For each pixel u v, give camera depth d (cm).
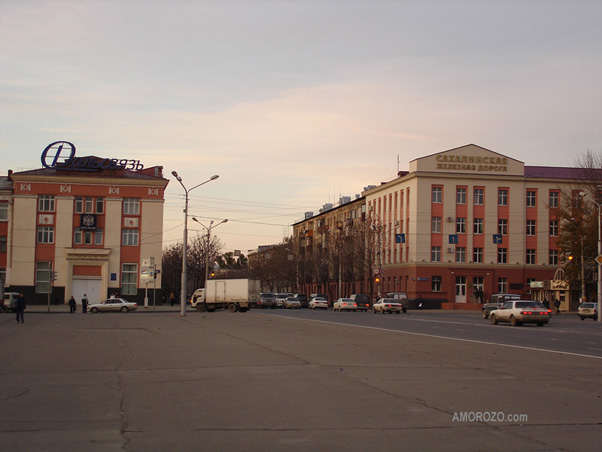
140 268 7469
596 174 7388
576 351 2214
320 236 11994
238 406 1102
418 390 1284
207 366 1681
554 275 7794
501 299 5106
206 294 6569
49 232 7519
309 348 2228
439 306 7956
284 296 9644
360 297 7575
